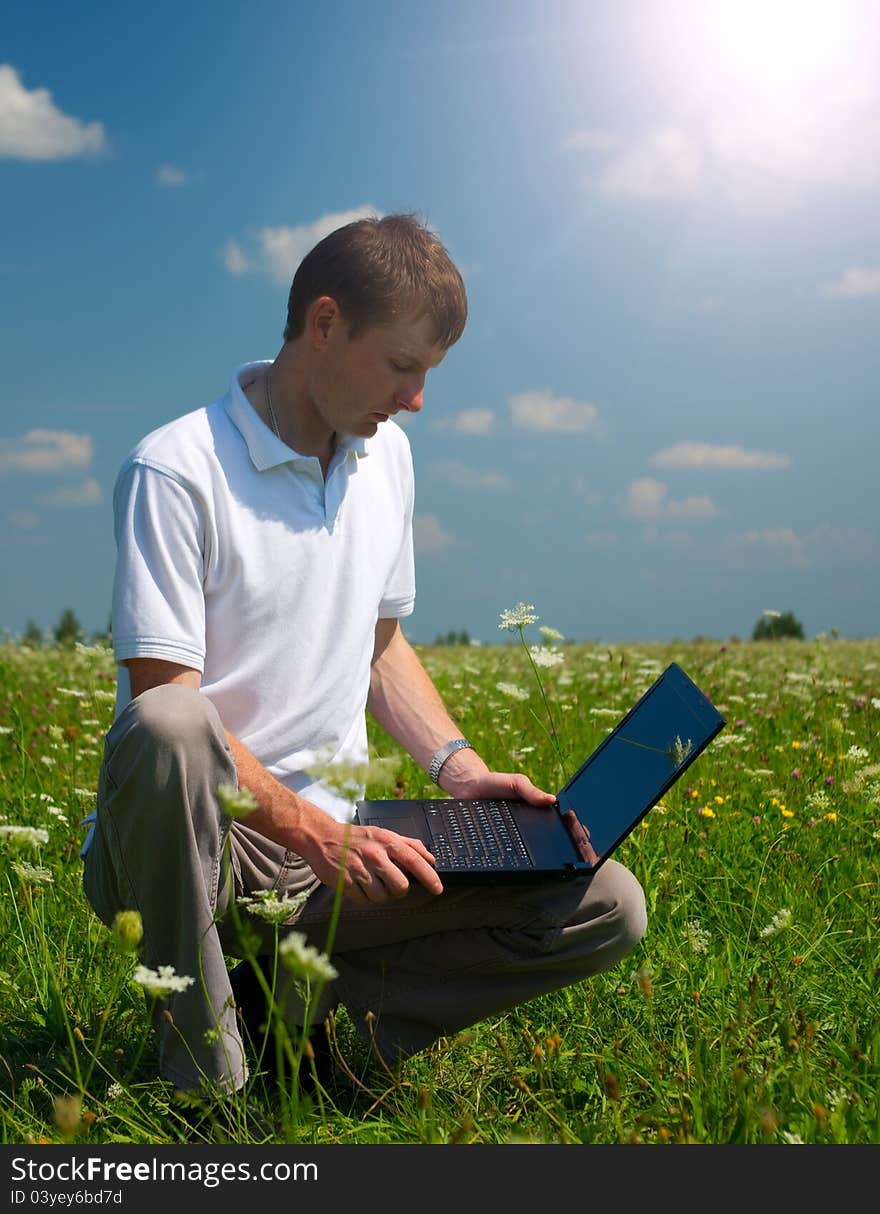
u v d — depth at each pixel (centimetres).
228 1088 213
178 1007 212
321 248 239
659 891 335
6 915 315
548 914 238
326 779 184
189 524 235
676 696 258
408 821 255
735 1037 236
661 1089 227
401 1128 219
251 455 244
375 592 265
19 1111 226
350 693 255
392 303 230
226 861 219
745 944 307
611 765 260
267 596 242
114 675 791
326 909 238
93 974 284
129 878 214
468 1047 258
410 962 243
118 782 208
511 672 919
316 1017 241
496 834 251
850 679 796
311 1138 203
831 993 281
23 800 406
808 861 366
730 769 478
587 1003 271
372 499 269
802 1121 206
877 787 343
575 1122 219
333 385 240
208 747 208
